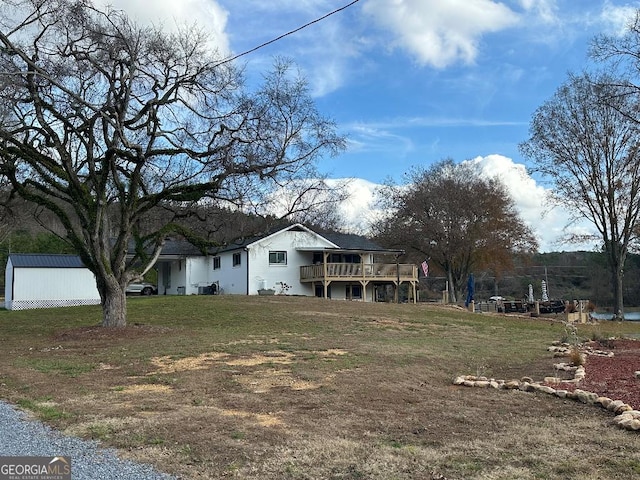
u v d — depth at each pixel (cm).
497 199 4922
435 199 4941
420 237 5022
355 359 1239
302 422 702
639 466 529
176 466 529
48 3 1498
